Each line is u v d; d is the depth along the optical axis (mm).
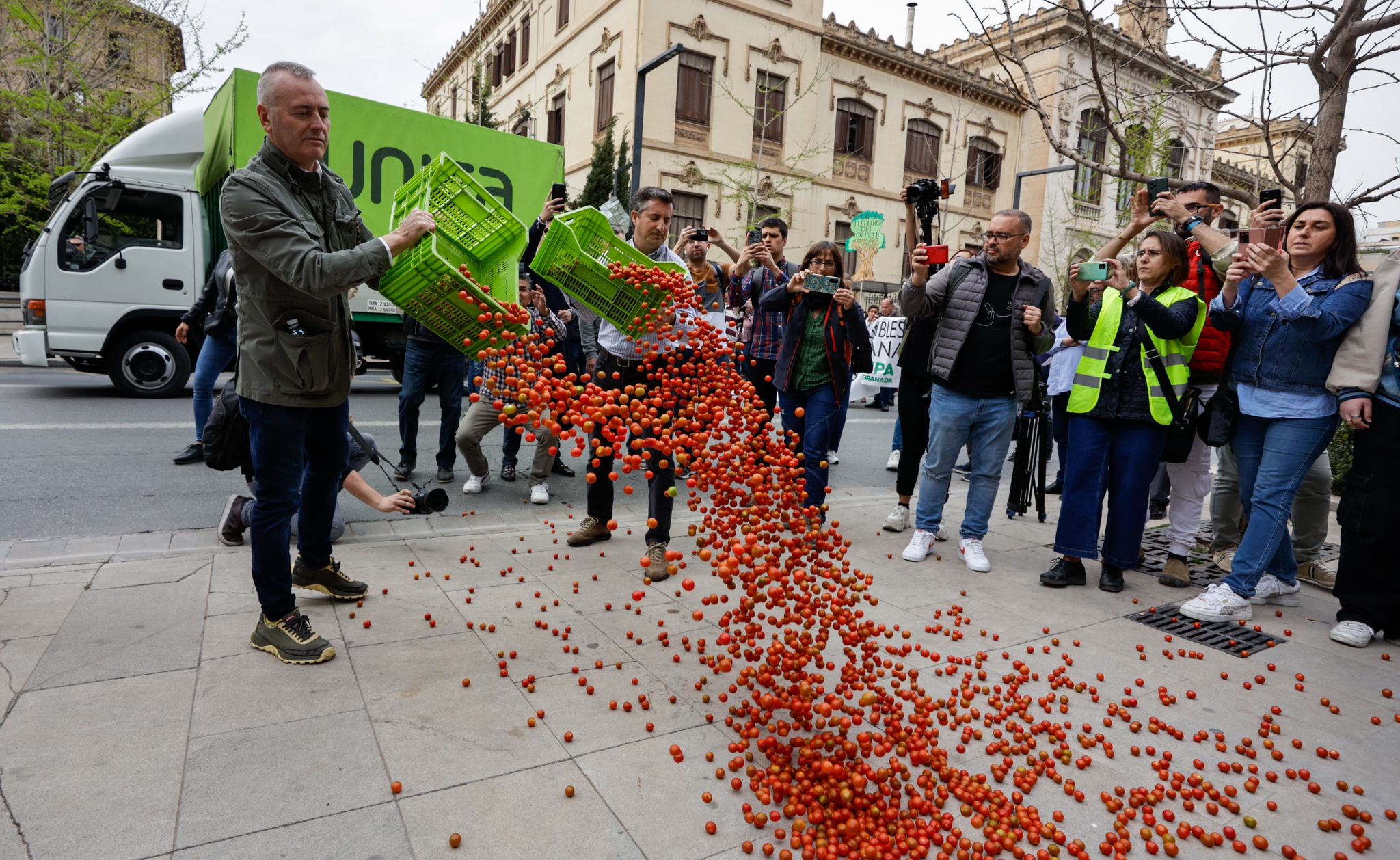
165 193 9773
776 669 2795
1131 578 4980
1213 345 4668
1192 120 17266
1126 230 4652
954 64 24906
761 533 2811
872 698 2510
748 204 19734
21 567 3988
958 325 4867
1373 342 3775
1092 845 2357
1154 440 4480
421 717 2762
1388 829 2451
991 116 24656
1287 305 3852
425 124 9531
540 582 4238
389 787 2350
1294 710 3213
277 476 2992
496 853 2102
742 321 6699
